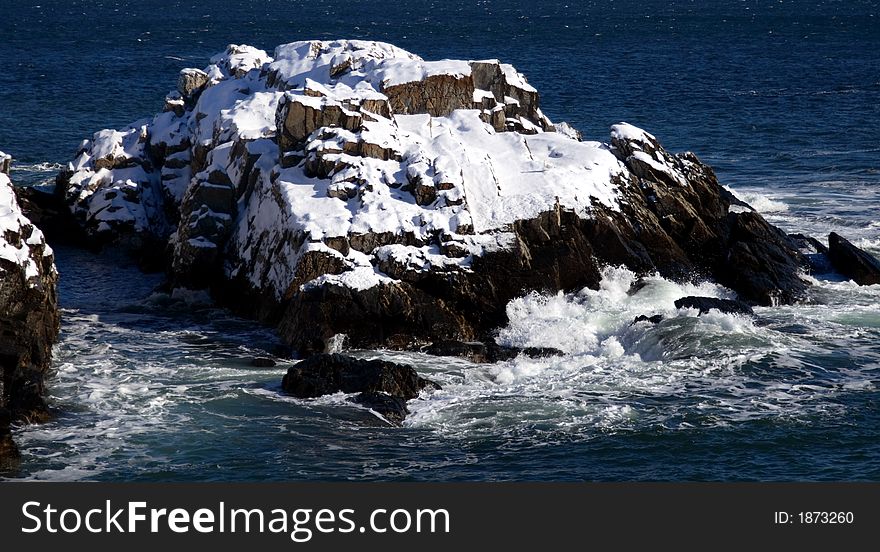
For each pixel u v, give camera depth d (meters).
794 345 37.72
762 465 29.45
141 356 37.53
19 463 28.88
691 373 35.47
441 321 39.16
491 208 41.78
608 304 40.88
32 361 34.47
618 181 45.25
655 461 29.66
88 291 45.62
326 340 38.06
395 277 39.25
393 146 43.97
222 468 28.98
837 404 33.09
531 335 38.78
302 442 30.56
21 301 34.75
